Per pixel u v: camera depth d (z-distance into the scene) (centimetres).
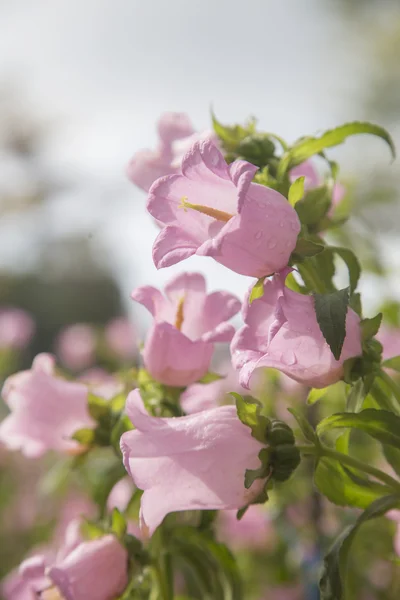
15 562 146
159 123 64
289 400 85
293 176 64
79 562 60
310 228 59
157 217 54
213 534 64
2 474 156
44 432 69
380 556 82
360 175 100
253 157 60
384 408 57
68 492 112
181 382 62
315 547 85
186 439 54
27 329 188
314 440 55
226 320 63
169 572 63
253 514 96
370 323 55
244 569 99
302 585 90
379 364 55
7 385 70
